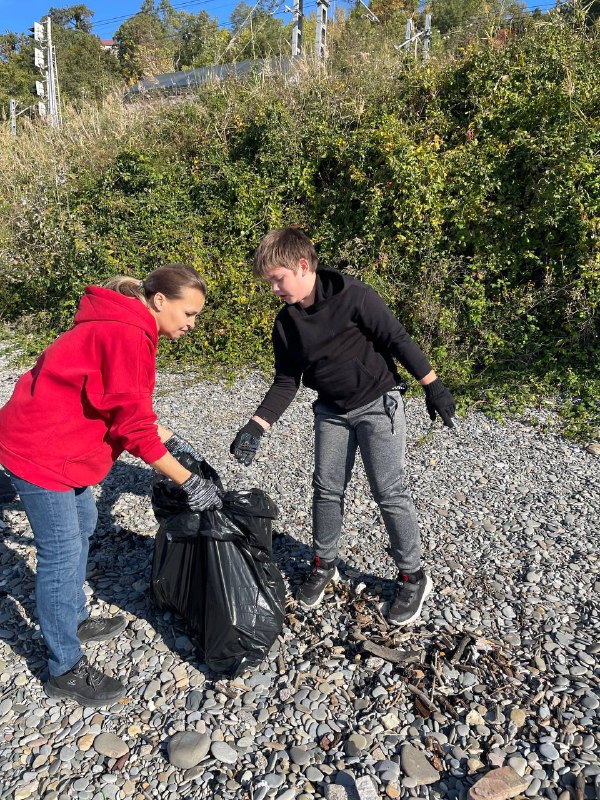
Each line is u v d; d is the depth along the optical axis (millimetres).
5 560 3500
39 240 8922
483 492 4152
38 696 2539
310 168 7578
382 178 6965
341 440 2707
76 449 2234
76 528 2336
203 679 2596
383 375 2564
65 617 2373
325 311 2373
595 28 7410
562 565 3322
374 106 7734
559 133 6367
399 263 6816
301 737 2303
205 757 2229
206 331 7086
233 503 2572
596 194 6066
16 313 8938
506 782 2039
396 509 2715
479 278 6438
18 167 11031
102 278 7875
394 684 2525
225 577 2521
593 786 2070
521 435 5035
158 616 2979
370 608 2979
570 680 2518
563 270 6133
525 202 6547
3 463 2217
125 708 2467
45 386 2150
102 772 2191
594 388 5523
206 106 9414
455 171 6676
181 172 8539
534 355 6133
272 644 2643
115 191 8695
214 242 7816
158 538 2852
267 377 6480
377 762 2191
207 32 14094
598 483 4230
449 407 2543
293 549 3482
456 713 2367
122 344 2084
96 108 11734
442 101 7551
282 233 2318
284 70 9492
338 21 12930
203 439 5086
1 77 41656
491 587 3141
